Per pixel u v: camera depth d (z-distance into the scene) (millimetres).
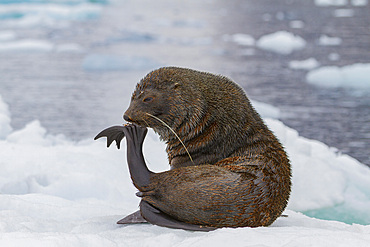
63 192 25250
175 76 17578
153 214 15750
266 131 17672
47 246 12359
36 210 19000
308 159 32656
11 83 85062
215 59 108000
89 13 166625
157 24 159250
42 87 82625
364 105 73125
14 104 71188
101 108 69562
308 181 31000
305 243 11703
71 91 80125
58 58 109125
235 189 15164
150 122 17344
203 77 17984
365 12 176875
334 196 29969
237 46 124062
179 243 12969
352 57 108000
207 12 187250
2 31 137500
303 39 131375
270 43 121625
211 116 17234
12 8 163875
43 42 123000
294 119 64750
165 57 110375
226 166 16141
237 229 13586
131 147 16016
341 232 13156
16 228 15633
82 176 25969
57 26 148625
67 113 66500
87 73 95250
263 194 15406
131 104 17500
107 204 23375
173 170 15797
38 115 65438
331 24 152750
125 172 28047
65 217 18766
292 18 167375
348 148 52812
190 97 17188
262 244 11867
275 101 74375
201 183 15273
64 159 28188
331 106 72250
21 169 26594
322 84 87438
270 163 16297
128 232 15023
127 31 142125
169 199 15422
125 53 115188
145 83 17703
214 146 17266
